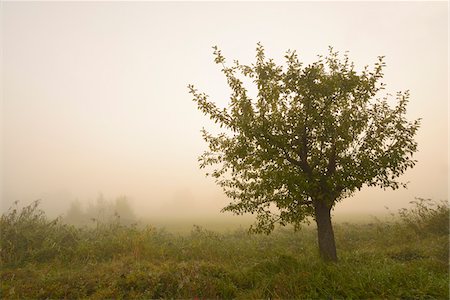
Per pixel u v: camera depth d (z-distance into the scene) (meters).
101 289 8.41
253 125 9.62
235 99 10.16
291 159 10.03
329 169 10.11
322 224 10.16
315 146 10.53
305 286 7.84
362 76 9.86
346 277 8.09
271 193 9.85
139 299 7.78
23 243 13.74
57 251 13.50
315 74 9.75
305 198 10.45
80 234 17.83
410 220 15.94
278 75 10.20
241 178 10.77
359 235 17.41
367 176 9.15
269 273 9.13
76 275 9.70
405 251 11.41
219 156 10.83
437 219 14.77
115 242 14.46
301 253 13.19
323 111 9.87
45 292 8.34
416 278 7.84
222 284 8.46
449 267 8.95
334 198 9.77
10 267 11.96
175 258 12.59
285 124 10.01
